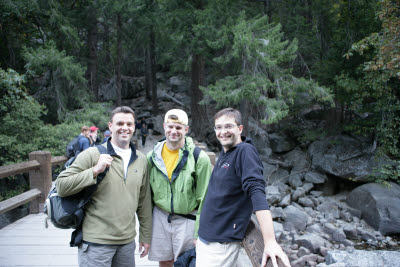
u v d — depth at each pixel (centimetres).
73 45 1764
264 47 1186
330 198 1298
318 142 1548
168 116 239
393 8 797
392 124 1194
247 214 172
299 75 1795
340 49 1398
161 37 2009
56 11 1611
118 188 210
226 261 173
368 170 1274
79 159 207
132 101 2908
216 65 1714
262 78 1226
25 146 966
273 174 1459
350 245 875
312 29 1669
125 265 218
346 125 1444
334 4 1420
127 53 2961
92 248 203
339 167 1348
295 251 796
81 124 1252
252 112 1553
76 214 197
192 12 1520
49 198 199
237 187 170
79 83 1703
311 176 1376
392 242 899
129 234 215
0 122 980
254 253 150
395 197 1059
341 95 1364
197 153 241
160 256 250
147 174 239
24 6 1383
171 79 3038
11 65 1550
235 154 173
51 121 1642
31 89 1702
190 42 1531
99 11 1870
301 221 998
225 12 1428
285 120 1798
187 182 237
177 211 240
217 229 172
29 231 449
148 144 1856
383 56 807
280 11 1684
